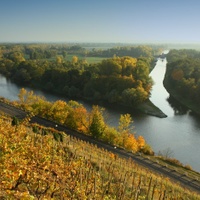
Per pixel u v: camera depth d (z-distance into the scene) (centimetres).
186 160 7019
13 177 1770
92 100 12875
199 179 5294
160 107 12131
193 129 9338
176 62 17488
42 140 3472
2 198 1598
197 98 12369
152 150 7481
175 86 14975
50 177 2078
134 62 15288
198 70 15288
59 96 13462
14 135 2614
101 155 4638
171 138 8450
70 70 14612
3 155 2011
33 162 2147
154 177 4341
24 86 15100
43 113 8275
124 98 12038
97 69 15112
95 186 2306
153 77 18575
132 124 9706
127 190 3144
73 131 7475
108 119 10006
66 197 2034
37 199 1900
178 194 3806
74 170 2511
